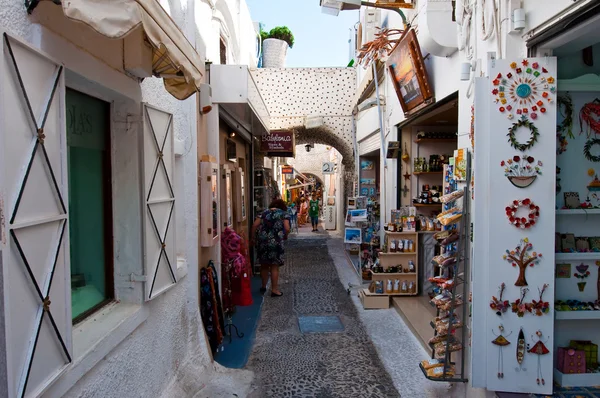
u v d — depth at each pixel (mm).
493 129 3033
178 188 4070
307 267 9859
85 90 2566
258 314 6242
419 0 4535
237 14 8703
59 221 1931
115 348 2572
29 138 1720
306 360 4641
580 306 3121
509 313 3068
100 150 2908
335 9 5762
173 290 3707
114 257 2979
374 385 4051
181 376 3768
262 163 12352
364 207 9766
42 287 1784
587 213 3072
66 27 2051
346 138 12289
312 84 12211
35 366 1710
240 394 3871
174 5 3922
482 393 3258
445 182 4477
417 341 5016
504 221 3055
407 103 6145
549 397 3021
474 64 3484
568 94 3146
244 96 5316
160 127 3281
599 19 2441
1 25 1620
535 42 2912
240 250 6242
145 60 2748
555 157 3018
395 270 6516
